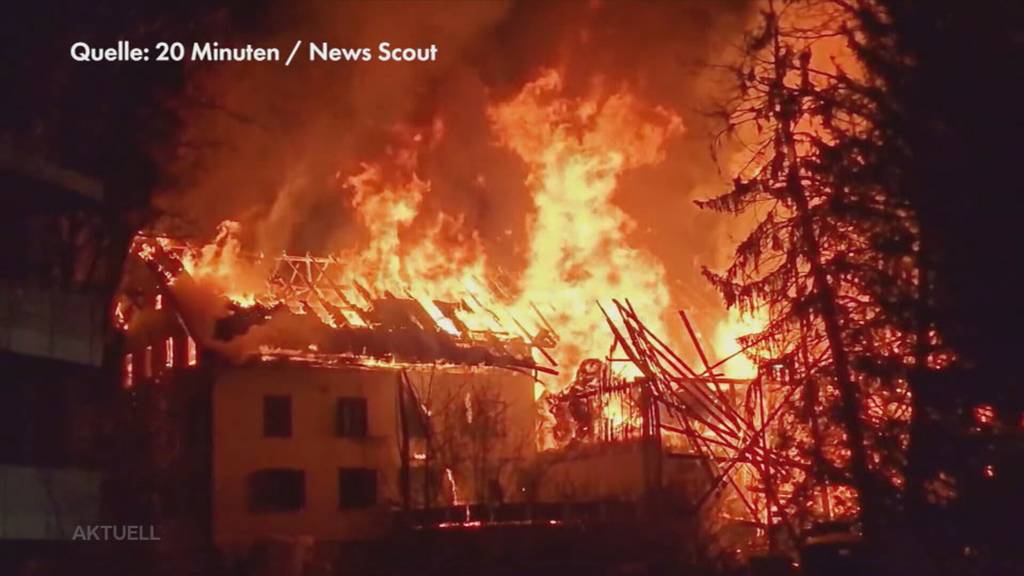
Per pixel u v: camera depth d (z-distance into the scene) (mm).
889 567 28469
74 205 34156
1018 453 27859
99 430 38000
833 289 31125
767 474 33750
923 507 28562
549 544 36656
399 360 41875
